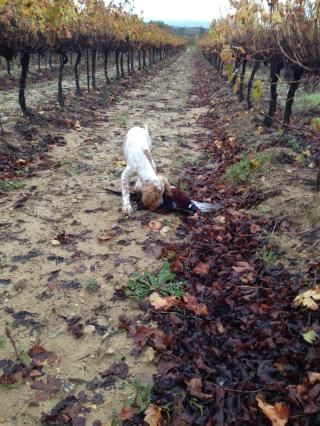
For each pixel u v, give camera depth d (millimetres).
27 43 3947
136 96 7258
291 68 2939
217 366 1252
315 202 2031
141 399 1168
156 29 15266
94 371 1283
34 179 2863
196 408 1135
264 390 1173
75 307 1559
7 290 1645
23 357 1320
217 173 3037
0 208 2367
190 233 2094
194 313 1497
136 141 2305
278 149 3004
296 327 1373
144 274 1729
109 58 15289
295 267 1690
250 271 1721
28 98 5906
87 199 2516
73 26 5586
